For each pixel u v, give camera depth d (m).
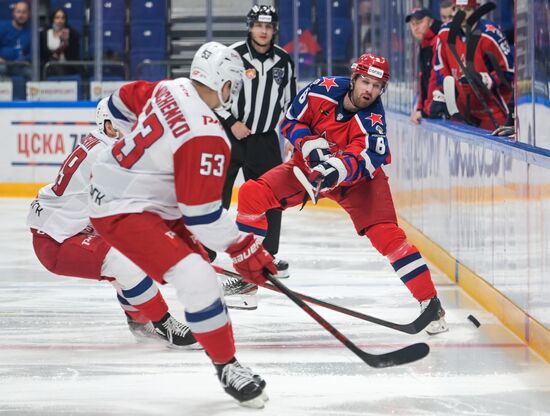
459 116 15.17
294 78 14.57
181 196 7.61
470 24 14.77
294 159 11.15
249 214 11.20
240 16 25.16
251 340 10.27
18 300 12.38
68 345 10.05
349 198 10.75
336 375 8.93
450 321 11.23
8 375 8.93
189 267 7.75
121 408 7.95
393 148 20.20
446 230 14.46
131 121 8.66
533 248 9.92
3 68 24.56
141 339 10.26
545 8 10.08
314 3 24.75
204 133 7.54
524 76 10.78
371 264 15.07
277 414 7.80
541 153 9.65
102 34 24.81
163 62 25.06
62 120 23.59
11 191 23.72
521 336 10.30
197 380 8.76
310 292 12.95
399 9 19.67
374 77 10.20
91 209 8.04
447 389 8.48
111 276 9.57
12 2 24.36
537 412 7.82
